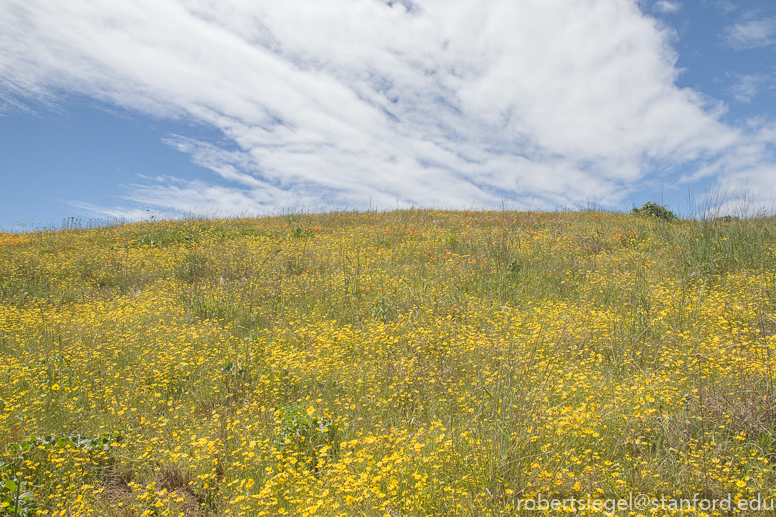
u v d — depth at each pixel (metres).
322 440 3.56
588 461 2.97
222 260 10.64
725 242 8.55
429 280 8.38
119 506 2.85
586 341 5.12
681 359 4.41
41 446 3.25
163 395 4.59
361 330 6.25
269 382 4.58
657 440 3.16
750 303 5.89
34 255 11.84
